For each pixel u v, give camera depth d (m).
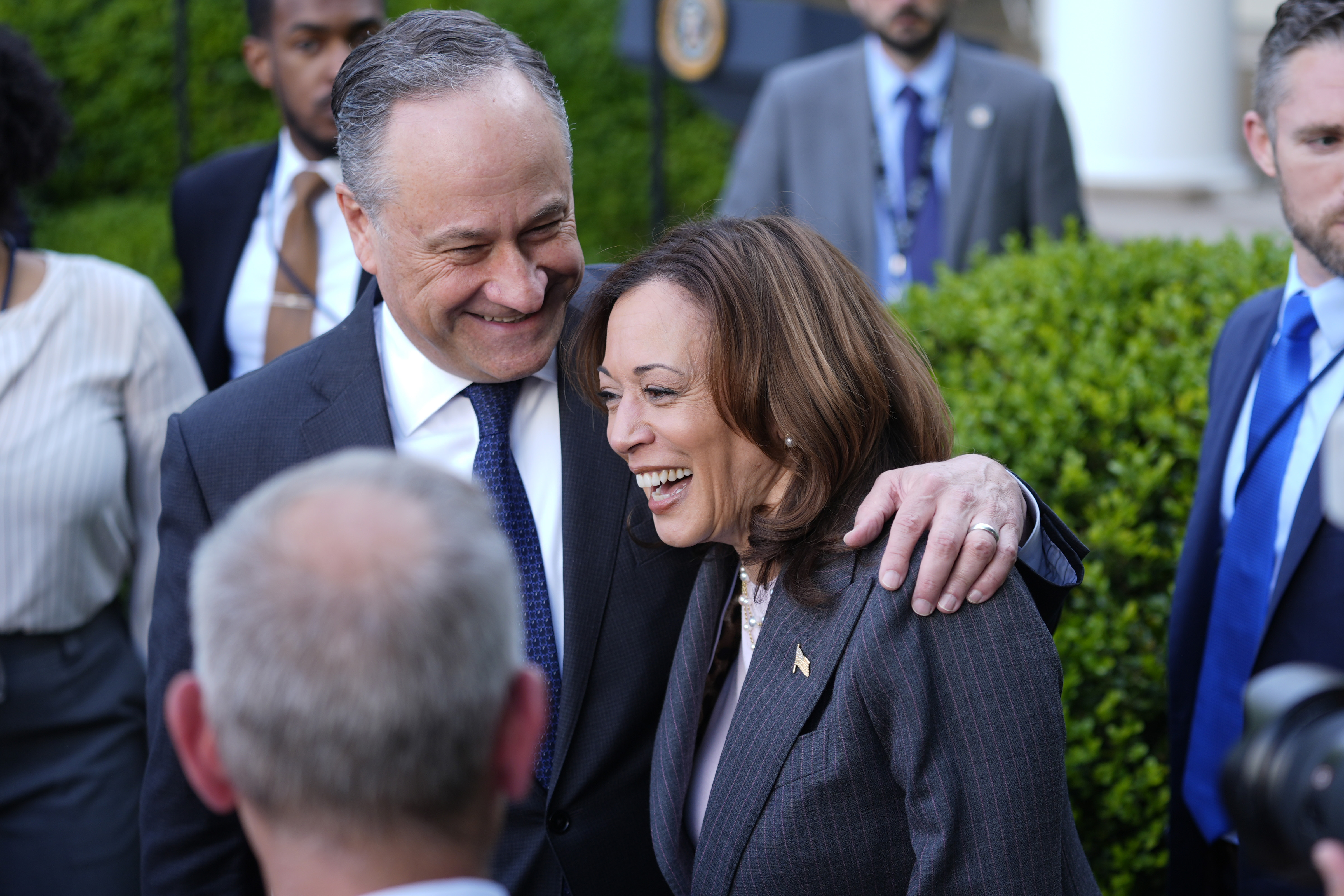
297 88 2.92
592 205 7.54
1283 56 1.99
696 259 1.59
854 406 1.56
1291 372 2.02
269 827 1.00
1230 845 2.11
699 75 5.65
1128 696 2.42
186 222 3.16
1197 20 6.30
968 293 3.02
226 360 3.11
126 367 2.45
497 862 1.78
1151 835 2.41
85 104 7.66
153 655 1.83
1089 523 2.49
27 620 2.31
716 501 1.62
